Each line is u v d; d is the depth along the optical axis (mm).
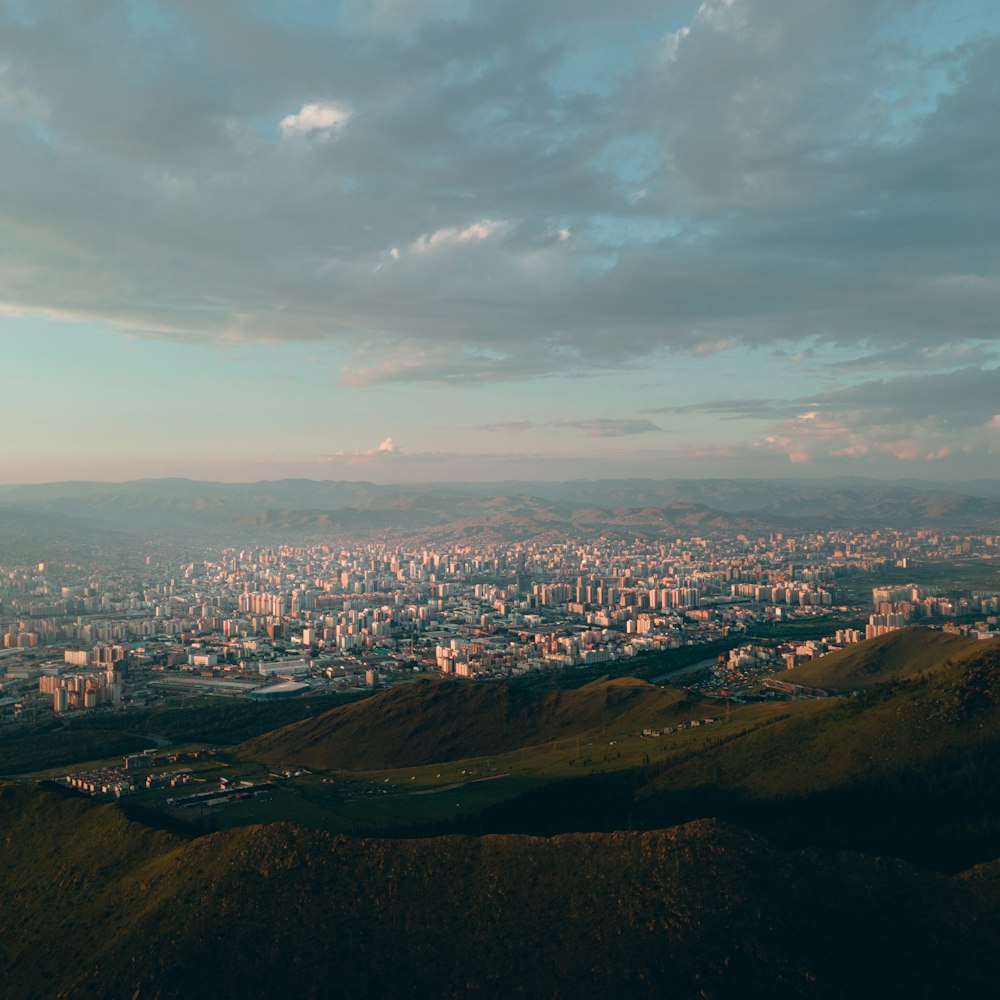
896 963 134000
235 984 139625
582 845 163250
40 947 163875
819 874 153125
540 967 136125
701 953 134250
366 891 157625
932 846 188375
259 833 174625
